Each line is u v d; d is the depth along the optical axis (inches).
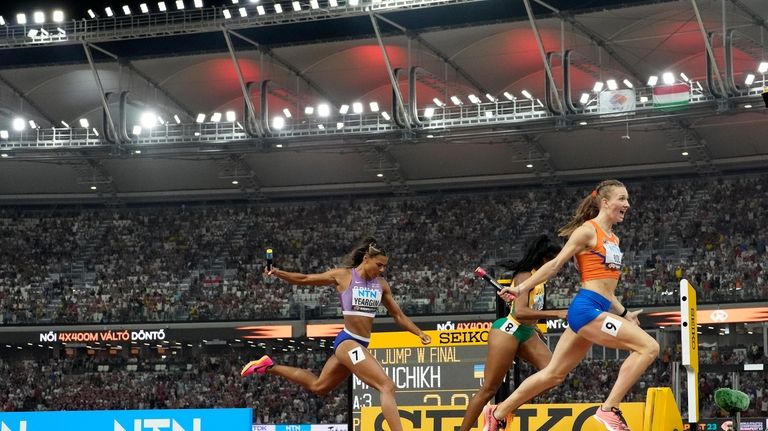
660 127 1910.7
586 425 414.3
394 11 1803.6
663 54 1875.0
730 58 1644.9
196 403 1929.1
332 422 1828.2
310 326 1897.1
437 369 565.0
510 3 1769.2
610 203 347.6
